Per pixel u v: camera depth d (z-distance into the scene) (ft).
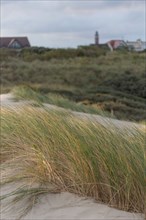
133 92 127.75
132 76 136.77
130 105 90.58
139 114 75.20
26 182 15.24
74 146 14.37
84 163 13.88
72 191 14.12
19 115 20.08
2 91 76.38
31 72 150.41
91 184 13.67
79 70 154.30
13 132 19.16
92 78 142.51
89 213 12.50
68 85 134.00
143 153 13.28
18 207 13.61
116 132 14.71
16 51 207.21
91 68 156.35
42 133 16.49
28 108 20.98
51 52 198.08
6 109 22.75
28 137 17.69
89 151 13.79
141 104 92.32
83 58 186.91
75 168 14.20
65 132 15.37
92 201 13.33
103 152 13.52
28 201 13.83
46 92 96.68
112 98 96.02
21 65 161.17
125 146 13.57
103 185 13.38
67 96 95.61
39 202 13.64
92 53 202.59
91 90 115.14
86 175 13.82
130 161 12.87
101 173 13.47
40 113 18.78
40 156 15.55
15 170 16.69
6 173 16.58
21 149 18.02
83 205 13.06
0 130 19.95
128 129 15.80
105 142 13.83
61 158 14.92
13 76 142.41
